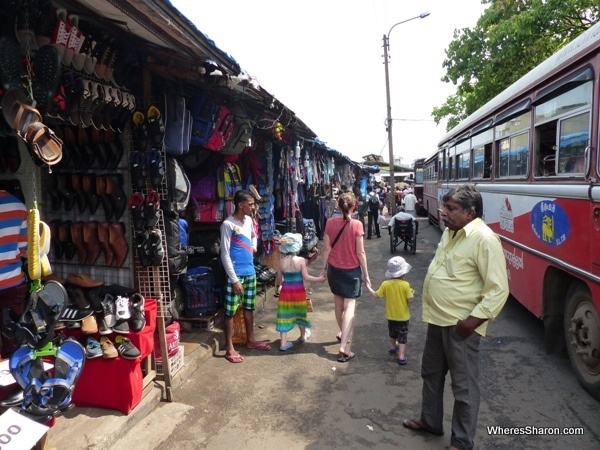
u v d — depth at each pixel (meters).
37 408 2.43
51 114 2.87
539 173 5.14
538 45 12.64
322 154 13.34
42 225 2.64
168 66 3.91
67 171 4.06
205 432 3.54
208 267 5.70
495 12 13.69
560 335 4.91
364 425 3.65
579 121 4.14
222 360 4.97
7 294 2.97
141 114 3.80
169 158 4.04
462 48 14.73
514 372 4.61
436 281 3.14
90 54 3.14
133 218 3.85
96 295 3.66
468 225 3.05
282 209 9.23
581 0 11.30
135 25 3.12
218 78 4.36
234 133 5.46
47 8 2.60
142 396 3.81
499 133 6.77
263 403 4.00
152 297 3.98
